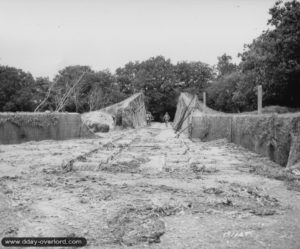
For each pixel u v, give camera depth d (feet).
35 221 20.81
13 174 35.99
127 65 289.12
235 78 191.11
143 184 30.96
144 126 166.09
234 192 27.96
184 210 22.98
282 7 98.37
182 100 140.87
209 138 81.00
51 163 43.06
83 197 26.25
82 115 131.95
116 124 136.05
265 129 48.67
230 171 37.99
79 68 241.76
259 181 32.60
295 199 25.94
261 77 103.55
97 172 37.45
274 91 103.24
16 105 216.13
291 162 37.91
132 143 72.59
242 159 47.16
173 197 26.40
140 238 18.08
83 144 70.54
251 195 26.91
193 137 91.40
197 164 42.47
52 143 73.36
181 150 58.39
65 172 37.19
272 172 36.37
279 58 96.07
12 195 26.76
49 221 20.81
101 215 21.86
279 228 19.71
